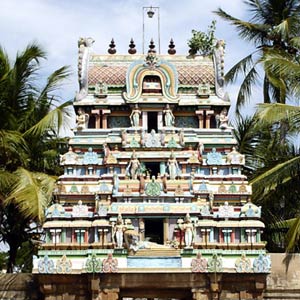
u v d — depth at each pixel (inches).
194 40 1589.6
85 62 1277.1
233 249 1085.1
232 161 1185.4
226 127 1226.0
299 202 1471.5
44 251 1070.4
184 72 1273.4
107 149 1181.7
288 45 1633.9
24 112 1489.9
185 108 1248.2
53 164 1514.5
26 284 1147.3
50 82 1505.9
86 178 1165.7
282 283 1152.2
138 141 1187.3
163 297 1107.3
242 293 1062.4
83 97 1248.8
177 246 1083.3
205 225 1101.7
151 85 1240.8
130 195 1116.5
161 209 1104.8
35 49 1461.6
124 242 1065.5
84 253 1069.8
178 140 1194.0
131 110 1235.2
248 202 1146.7
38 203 1223.5
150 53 1251.8
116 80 1263.5
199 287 1049.5
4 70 1461.6
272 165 1409.9
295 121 1321.4
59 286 1062.4
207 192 1136.2
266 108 1285.7
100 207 1109.1
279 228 1485.0
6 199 1275.8
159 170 1186.0
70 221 1111.0
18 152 1400.1
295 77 1359.5
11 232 1513.3
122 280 1044.5
